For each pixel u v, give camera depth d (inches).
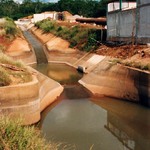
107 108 941.8
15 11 5728.3
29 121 738.2
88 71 1488.7
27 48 1959.9
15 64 884.6
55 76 1444.4
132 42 1350.9
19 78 776.9
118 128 769.6
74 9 4894.2
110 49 1526.8
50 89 1047.0
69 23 2819.9
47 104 940.6
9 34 2030.0
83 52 1824.6
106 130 744.3
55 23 2886.3
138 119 843.4
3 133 324.8
